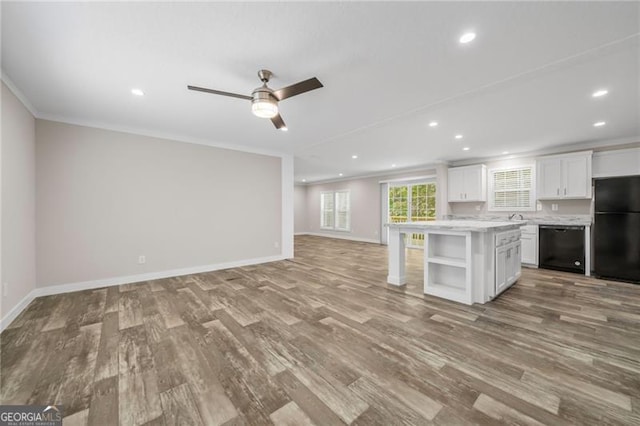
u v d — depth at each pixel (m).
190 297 3.17
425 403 1.43
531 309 2.76
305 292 3.36
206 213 4.54
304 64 2.16
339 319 2.53
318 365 1.79
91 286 3.51
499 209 5.61
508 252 3.41
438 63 2.14
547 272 4.34
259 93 2.19
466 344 2.05
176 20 1.66
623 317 2.55
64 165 3.33
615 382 1.59
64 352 1.94
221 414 1.36
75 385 1.58
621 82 2.40
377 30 1.75
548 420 1.31
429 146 4.85
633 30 1.71
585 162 4.39
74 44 1.89
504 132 3.94
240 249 4.96
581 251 4.20
